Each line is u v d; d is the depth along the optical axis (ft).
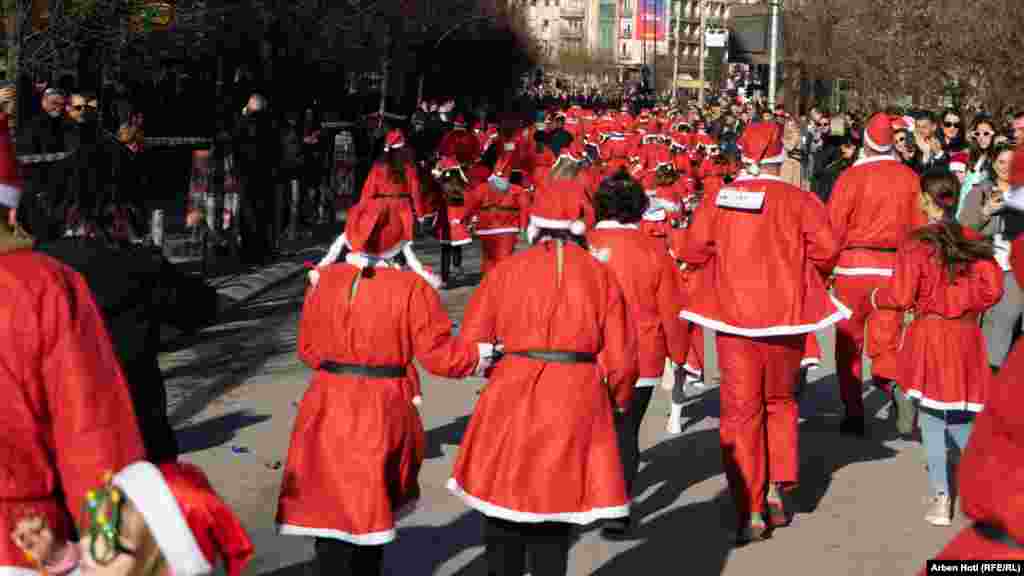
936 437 25.30
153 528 10.41
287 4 72.38
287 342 43.52
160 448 18.71
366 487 18.40
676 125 113.39
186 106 84.64
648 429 33.17
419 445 19.35
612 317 18.95
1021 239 12.52
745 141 24.57
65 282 12.60
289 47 79.20
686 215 75.66
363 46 101.30
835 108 130.31
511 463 18.47
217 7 61.93
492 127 95.09
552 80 457.27
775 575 22.20
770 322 24.14
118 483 10.61
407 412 19.04
